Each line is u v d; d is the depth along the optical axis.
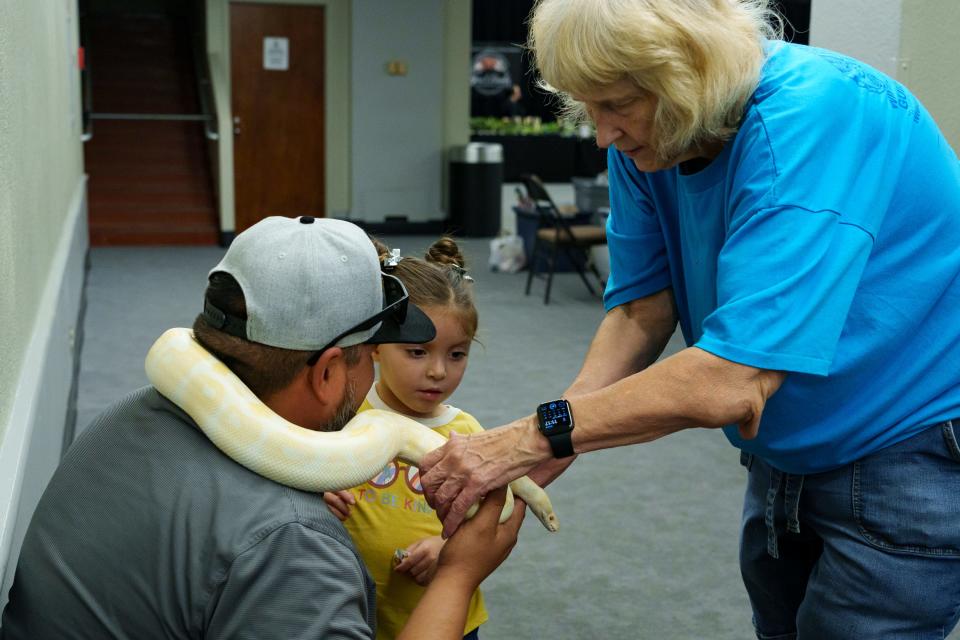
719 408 1.46
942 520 1.65
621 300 2.09
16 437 2.11
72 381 5.05
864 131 1.53
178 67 14.82
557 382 5.86
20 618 1.28
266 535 1.21
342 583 1.23
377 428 1.41
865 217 1.50
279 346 1.30
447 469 1.51
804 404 1.66
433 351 1.94
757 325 1.44
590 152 18.05
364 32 13.09
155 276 9.63
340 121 13.34
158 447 1.30
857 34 3.44
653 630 2.99
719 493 4.11
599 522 3.80
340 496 1.91
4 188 2.30
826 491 1.75
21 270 2.77
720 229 1.70
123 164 12.94
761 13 1.63
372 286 1.33
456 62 13.47
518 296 8.73
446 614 1.43
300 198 13.41
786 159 1.48
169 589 1.22
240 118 13.04
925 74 3.27
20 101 2.95
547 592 3.23
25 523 2.06
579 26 1.47
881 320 1.60
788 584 2.05
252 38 12.91
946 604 1.70
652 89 1.48
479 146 12.96
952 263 1.63
